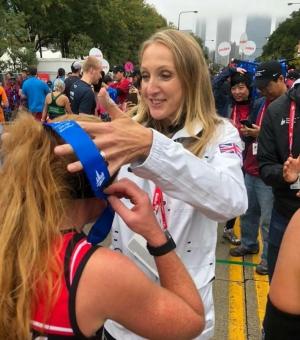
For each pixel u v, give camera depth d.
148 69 1.52
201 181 1.19
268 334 1.10
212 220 1.45
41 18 26.45
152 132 1.09
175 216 1.45
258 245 4.18
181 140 1.50
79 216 1.03
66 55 31.56
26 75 14.72
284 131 2.48
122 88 9.89
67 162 0.96
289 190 2.41
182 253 1.48
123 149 1.04
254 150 3.62
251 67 5.47
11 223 0.93
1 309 0.89
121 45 34.62
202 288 1.49
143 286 0.93
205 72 1.52
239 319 3.08
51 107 6.80
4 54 19.92
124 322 0.94
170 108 1.53
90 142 0.94
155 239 1.04
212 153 1.44
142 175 1.15
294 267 1.05
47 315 0.89
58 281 0.89
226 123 1.54
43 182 0.95
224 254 4.18
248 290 3.50
